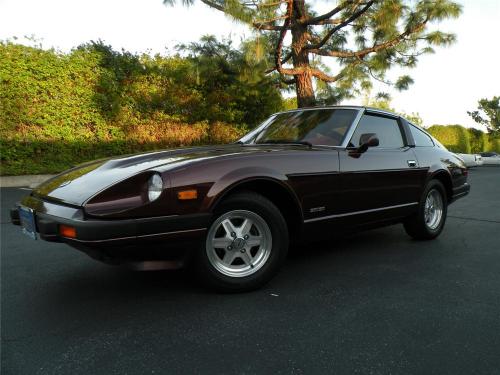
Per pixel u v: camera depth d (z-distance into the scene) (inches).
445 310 100.0
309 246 162.2
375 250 157.2
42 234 97.0
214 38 467.2
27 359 76.7
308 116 153.4
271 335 86.4
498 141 1531.7
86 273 127.8
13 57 389.1
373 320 94.0
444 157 181.2
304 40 468.1
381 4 401.7
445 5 388.2
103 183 96.8
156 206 93.5
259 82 522.0
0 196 311.9
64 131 422.3
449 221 224.2
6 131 389.4
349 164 131.1
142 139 481.1
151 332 87.7
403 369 73.8
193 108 525.0
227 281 106.7
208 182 99.9
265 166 110.7
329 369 73.5
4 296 108.9
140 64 481.4
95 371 72.6
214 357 77.5
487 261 143.4
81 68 430.6
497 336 86.7
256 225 110.7
